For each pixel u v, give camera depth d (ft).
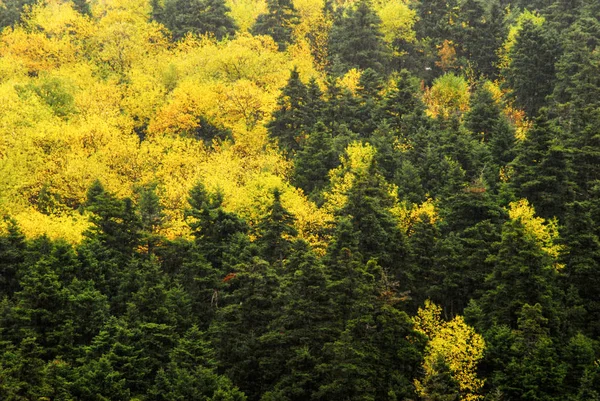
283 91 230.48
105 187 196.75
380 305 134.62
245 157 220.64
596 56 247.09
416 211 175.01
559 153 180.86
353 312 136.15
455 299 160.04
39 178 196.34
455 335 137.69
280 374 134.62
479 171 200.13
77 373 124.06
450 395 118.52
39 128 210.59
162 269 165.48
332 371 126.82
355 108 235.61
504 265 148.87
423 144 209.97
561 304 151.43
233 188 191.93
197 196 174.81
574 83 237.66
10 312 137.59
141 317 141.38
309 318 133.28
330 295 136.67
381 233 155.02
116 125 235.40
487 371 146.72
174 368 127.34
